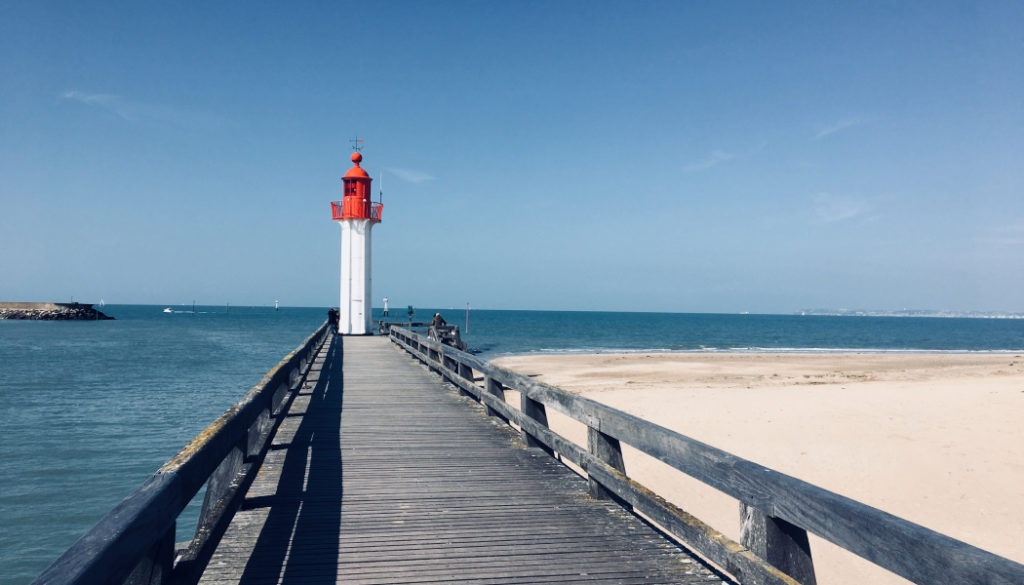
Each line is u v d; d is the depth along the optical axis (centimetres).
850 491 912
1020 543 745
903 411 1401
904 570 203
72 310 11669
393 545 421
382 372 1446
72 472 1292
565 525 463
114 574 186
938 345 6269
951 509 843
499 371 797
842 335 8150
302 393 1114
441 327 2814
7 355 4038
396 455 673
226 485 436
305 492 538
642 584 365
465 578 370
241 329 8481
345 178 2891
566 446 570
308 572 375
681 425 1308
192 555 314
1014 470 977
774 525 287
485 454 680
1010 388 1753
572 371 2736
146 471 1305
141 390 2461
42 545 960
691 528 350
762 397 1655
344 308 2925
